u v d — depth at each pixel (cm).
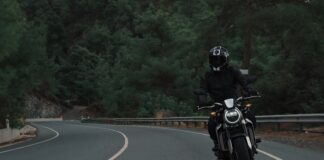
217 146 813
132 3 18150
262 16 3375
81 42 17412
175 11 13462
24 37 3494
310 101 2906
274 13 3334
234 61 6950
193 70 8738
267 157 1307
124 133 3041
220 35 4009
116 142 2125
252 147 757
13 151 2069
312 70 3148
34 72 3634
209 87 795
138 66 10119
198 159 1310
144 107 8131
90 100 15188
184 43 9950
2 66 3275
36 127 6494
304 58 3197
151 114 7900
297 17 3269
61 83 15362
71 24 19238
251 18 3441
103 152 1639
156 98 7912
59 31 18225
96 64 15825
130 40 11888
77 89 15312
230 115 730
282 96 3138
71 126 6253
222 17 3934
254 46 6319
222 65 778
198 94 776
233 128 738
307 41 3300
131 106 9600
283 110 3164
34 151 1950
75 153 1673
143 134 2767
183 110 7662
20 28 3322
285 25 3328
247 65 3869
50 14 18125
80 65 15638
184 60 4906
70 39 18775
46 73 3909
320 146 1648
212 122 793
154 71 8756
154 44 10319
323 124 2727
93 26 18688
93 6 19350
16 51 3228
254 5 3869
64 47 18375
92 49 17125
